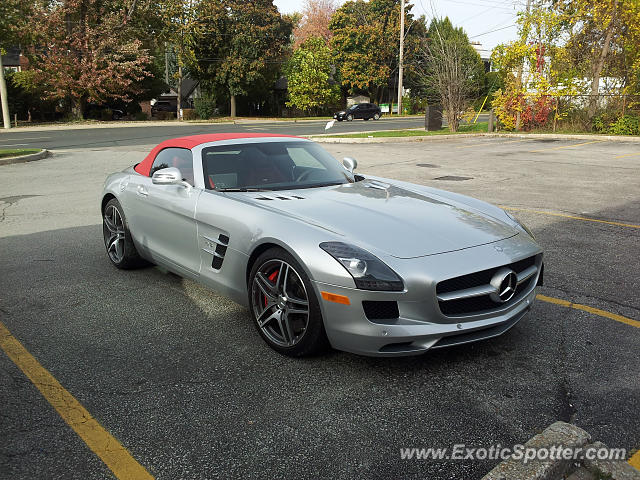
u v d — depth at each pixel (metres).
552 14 22.09
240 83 42.59
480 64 47.19
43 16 31.92
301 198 3.57
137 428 2.43
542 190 9.11
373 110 42.47
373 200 3.59
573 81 22.81
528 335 3.41
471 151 16.50
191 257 3.85
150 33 37.91
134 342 3.35
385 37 51.56
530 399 2.66
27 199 8.73
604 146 17.59
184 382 2.85
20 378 2.90
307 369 2.99
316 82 45.28
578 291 4.21
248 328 3.57
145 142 20.84
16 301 4.07
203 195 3.70
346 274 2.71
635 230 6.19
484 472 2.12
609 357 3.10
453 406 2.60
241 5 41.62
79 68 33.59
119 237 4.78
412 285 2.69
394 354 2.75
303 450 2.27
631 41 21.56
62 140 22.16
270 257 3.07
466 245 2.98
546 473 1.99
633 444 2.29
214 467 2.16
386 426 2.44
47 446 2.30
